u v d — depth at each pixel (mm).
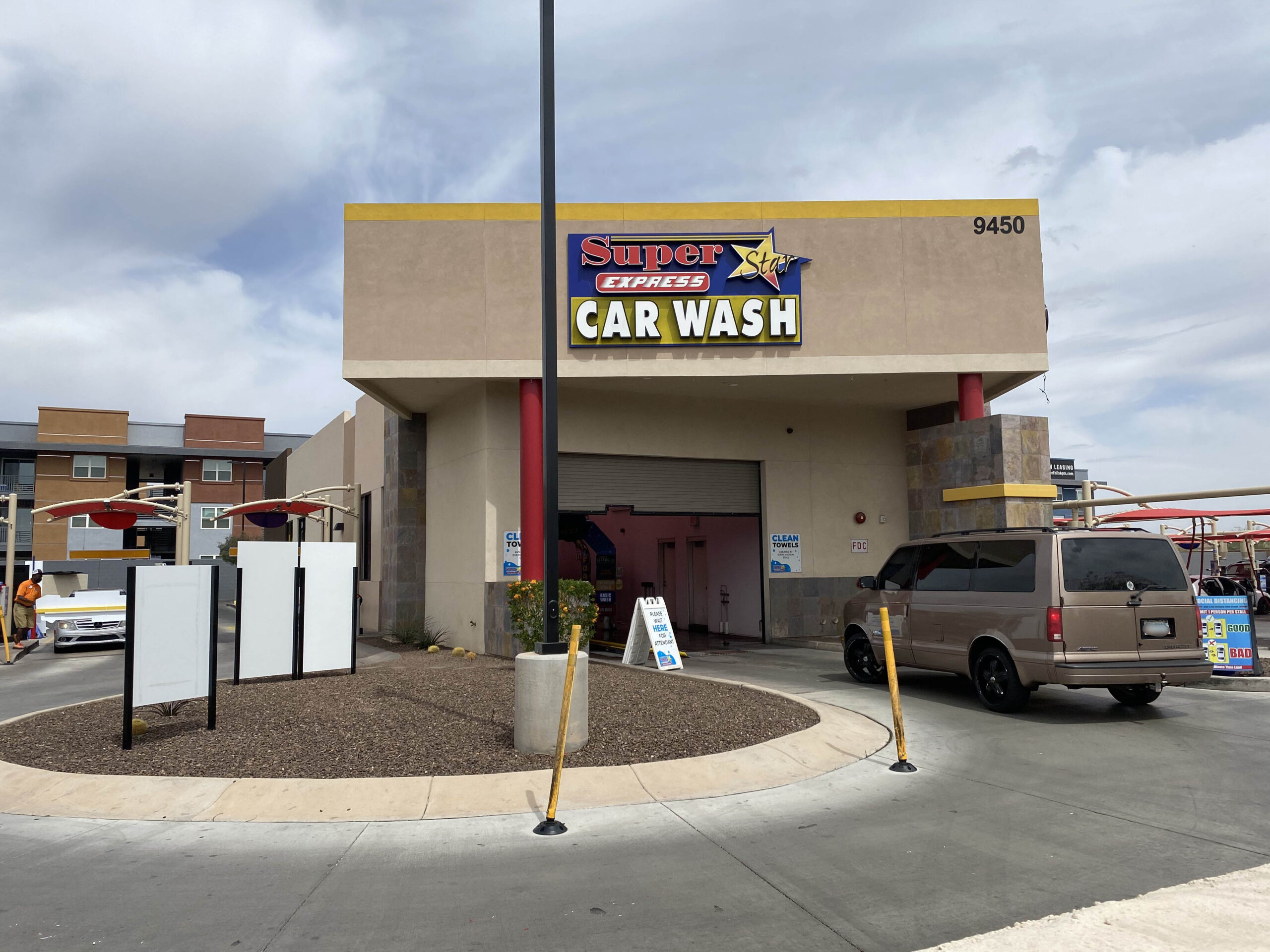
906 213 16984
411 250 16031
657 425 18578
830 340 16562
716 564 22266
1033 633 9547
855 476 20406
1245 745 8383
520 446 16234
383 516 21375
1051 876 4969
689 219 16531
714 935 4246
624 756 7695
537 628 12680
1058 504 15422
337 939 4258
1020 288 17078
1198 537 24078
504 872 5203
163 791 6789
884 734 8883
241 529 54125
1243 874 4953
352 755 7750
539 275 16109
